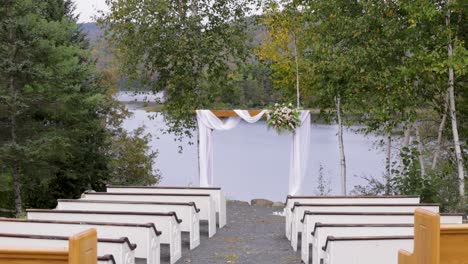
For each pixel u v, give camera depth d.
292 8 17.97
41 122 18.38
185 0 20.09
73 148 19.05
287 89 20.08
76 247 3.36
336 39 16.39
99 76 23.36
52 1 21.17
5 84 15.93
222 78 21.31
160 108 22.34
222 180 27.94
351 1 16.11
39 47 16.20
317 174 28.98
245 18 20.34
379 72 15.26
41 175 17.34
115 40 19.78
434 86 15.94
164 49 19.69
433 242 3.58
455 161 16.59
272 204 18.11
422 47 14.34
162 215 9.82
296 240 11.21
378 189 16.66
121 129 25.50
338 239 7.52
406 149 16.09
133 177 24.91
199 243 11.96
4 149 15.25
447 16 14.45
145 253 8.73
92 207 11.12
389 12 15.41
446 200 14.58
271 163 33.59
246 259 10.52
